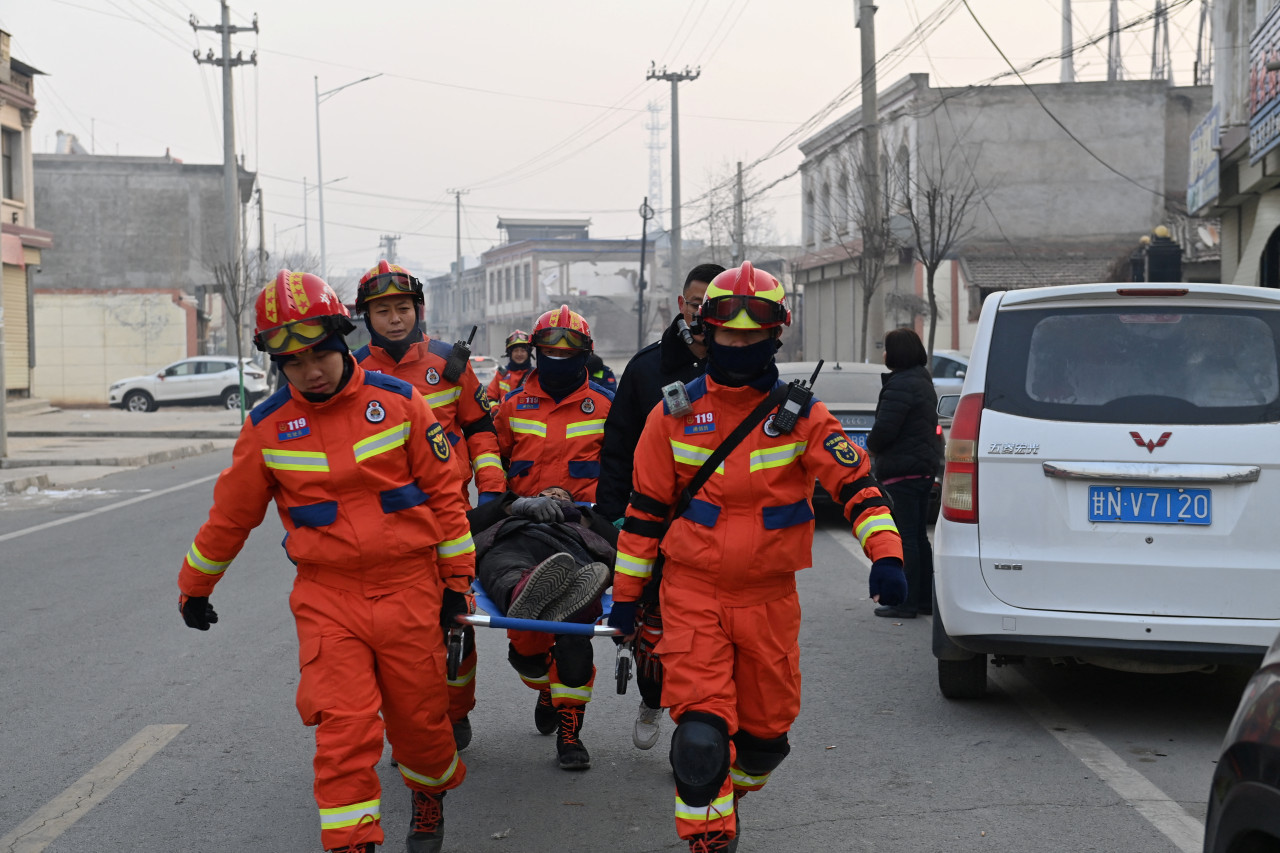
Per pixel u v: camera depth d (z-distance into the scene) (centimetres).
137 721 575
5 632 769
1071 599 523
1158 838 421
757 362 354
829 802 462
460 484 383
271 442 358
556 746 538
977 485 538
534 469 552
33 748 535
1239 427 513
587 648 492
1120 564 518
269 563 1036
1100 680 645
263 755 525
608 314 7825
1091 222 3569
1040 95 3541
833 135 4188
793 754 521
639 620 396
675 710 357
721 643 357
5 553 1096
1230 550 510
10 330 3125
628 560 371
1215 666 518
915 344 792
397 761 395
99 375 4009
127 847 423
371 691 354
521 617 405
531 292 8138
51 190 4784
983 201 3541
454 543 378
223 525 367
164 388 3494
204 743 542
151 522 1299
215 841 428
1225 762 247
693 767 341
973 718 573
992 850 413
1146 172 3562
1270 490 508
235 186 3447
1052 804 457
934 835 427
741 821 443
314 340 342
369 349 517
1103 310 544
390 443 360
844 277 4181
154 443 2320
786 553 359
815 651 710
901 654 701
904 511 789
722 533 356
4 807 463
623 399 489
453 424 522
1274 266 1808
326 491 357
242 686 639
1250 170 1755
